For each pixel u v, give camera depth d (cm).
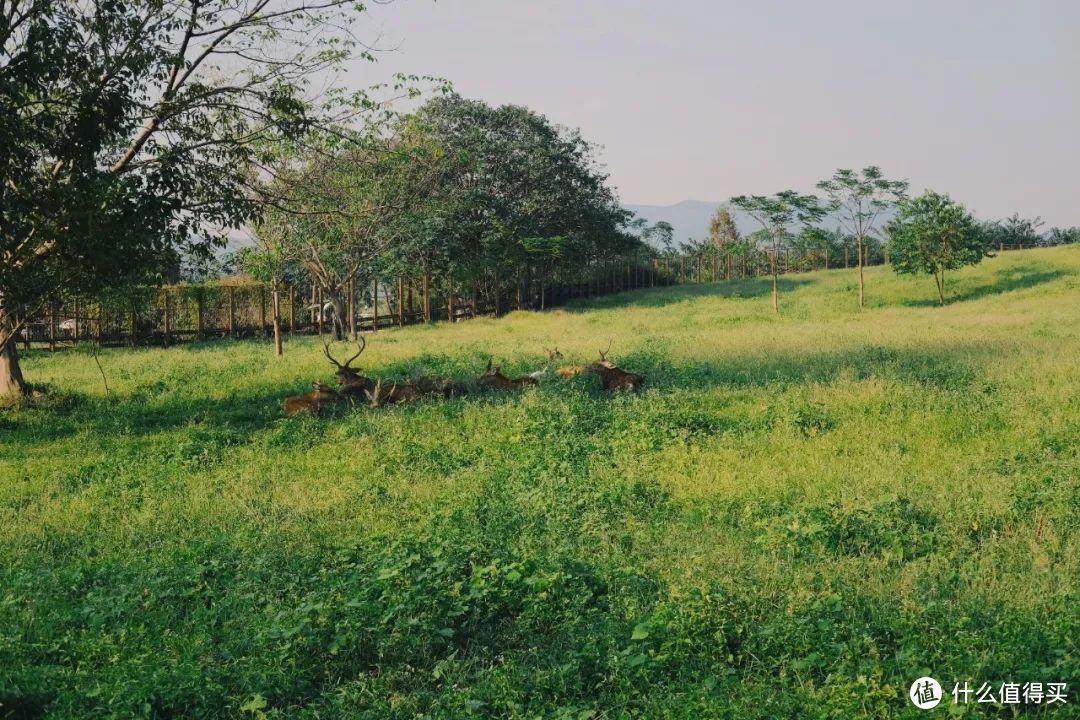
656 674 607
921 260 4253
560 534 914
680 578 759
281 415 1669
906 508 902
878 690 545
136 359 2916
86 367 2666
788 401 1472
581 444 1295
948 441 1227
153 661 645
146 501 1140
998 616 650
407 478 1191
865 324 3219
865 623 654
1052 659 580
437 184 4156
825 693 560
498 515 977
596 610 709
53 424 1681
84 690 606
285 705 609
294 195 2364
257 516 1045
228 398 1891
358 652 671
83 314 3656
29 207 1453
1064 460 1081
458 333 3803
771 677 599
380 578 738
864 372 1814
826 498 1002
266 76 1764
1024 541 829
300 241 2822
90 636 702
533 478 1138
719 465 1167
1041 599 674
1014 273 4809
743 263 7694
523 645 682
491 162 5069
